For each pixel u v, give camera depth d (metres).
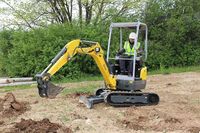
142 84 12.36
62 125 9.88
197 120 10.33
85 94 14.21
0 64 22.23
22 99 13.47
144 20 25.12
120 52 12.56
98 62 11.96
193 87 16.09
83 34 21.27
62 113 11.13
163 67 24.17
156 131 9.41
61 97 13.67
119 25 12.41
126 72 12.41
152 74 21.89
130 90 12.18
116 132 9.35
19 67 20.50
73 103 12.55
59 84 17.84
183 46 25.30
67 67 20.17
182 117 10.62
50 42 20.38
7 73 21.89
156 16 25.06
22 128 9.46
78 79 19.95
